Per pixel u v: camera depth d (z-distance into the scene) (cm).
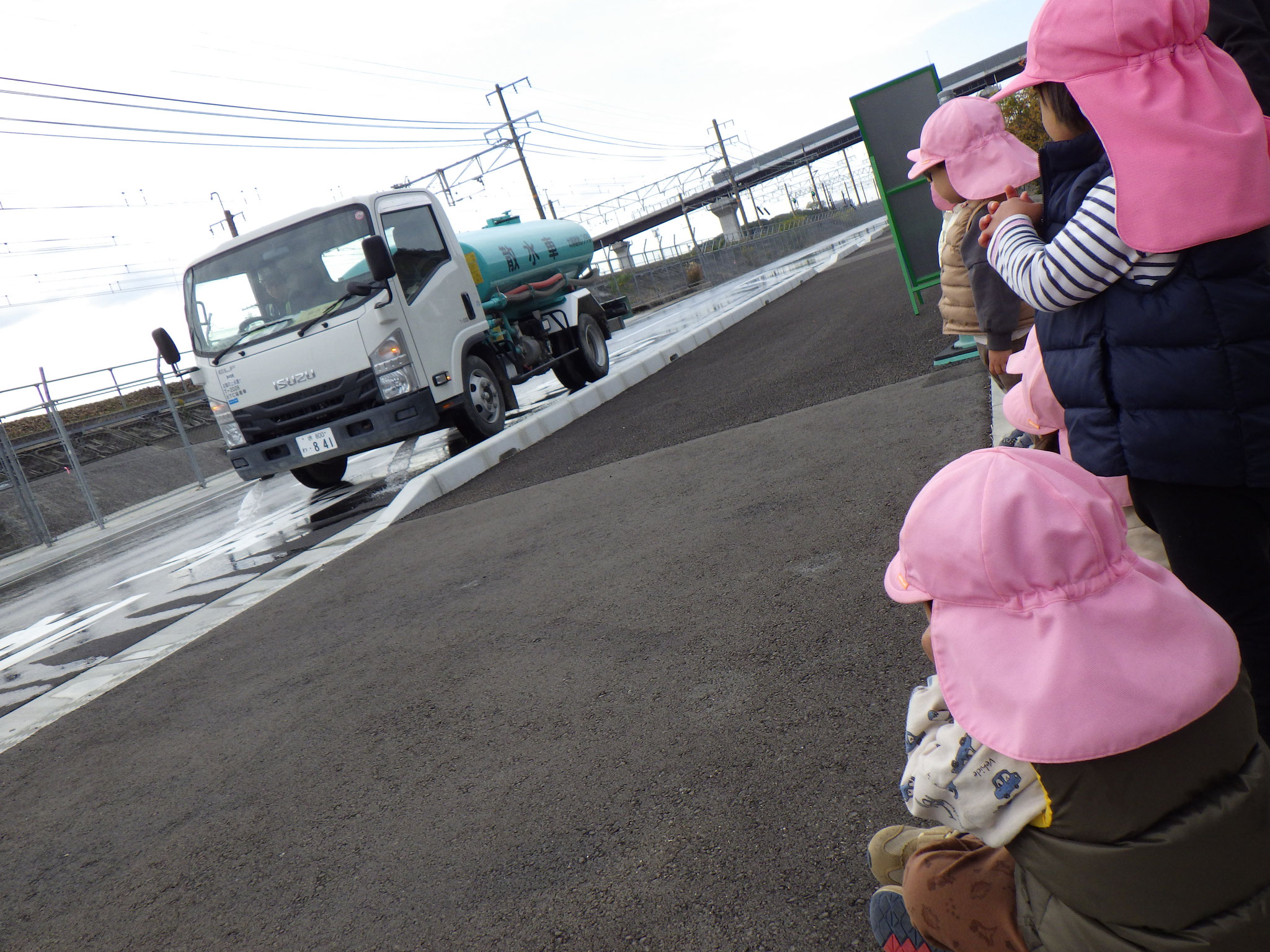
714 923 198
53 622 795
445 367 1001
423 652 430
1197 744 114
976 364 654
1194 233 158
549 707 332
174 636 598
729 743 270
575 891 224
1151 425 171
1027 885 131
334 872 265
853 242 4744
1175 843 112
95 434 2402
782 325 1431
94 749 428
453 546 627
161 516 1512
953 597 125
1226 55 166
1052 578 117
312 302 960
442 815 279
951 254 372
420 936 225
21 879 316
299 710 401
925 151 332
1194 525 175
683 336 1513
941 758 130
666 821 241
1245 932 112
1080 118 179
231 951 241
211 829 312
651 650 355
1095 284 172
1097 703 113
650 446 773
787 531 442
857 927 184
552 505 664
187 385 2886
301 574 675
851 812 221
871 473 486
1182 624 118
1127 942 118
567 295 1434
